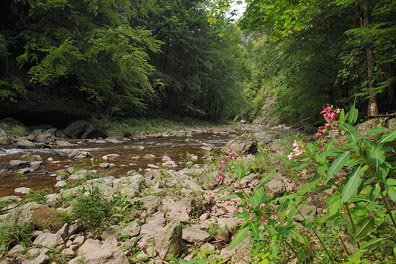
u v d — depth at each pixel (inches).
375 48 273.1
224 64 1075.9
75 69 513.3
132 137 526.3
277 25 217.3
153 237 96.2
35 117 453.4
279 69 476.4
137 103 674.8
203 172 207.9
